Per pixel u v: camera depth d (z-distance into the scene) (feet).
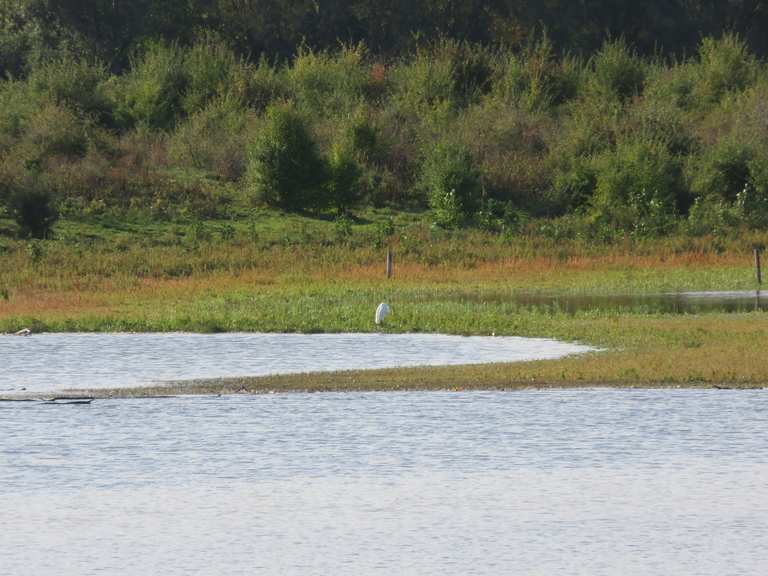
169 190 166.81
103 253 136.77
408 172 181.98
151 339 83.71
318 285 115.85
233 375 68.18
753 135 195.31
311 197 167.32
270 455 50.78
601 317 91.35
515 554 39.58
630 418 56.54
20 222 144.56
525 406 59.31
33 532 41.78
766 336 78.54
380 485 46.80
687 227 160.56
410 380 65.31
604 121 197.36
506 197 177.78
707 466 48.88
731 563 38.63
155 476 47.91
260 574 37.99
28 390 64.13
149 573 38.06
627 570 38.06
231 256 132.87
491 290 113.70
